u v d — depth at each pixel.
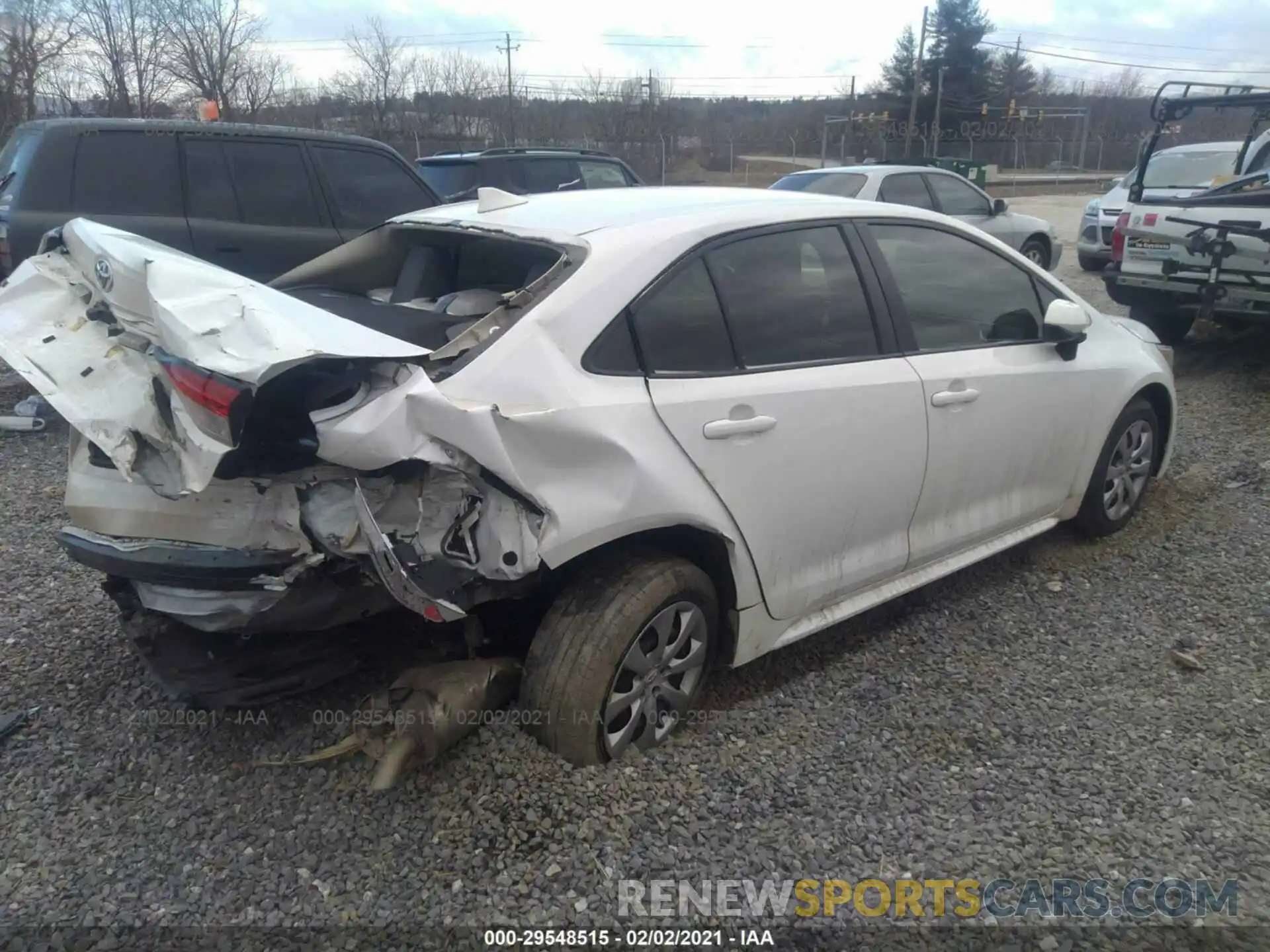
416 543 2.55
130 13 24.48
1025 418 3.97
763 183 32.50
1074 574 4.40
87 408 2.43
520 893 2.43
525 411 2.56
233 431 2.20
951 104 60.03
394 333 3.02
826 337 3.32
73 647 3.57
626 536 2.85
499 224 3.27
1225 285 7.55
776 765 2.98
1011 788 2.91
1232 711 3.33
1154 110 8.39
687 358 2.94
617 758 2.88
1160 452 5.07
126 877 2.47
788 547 3.20
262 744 2.96
